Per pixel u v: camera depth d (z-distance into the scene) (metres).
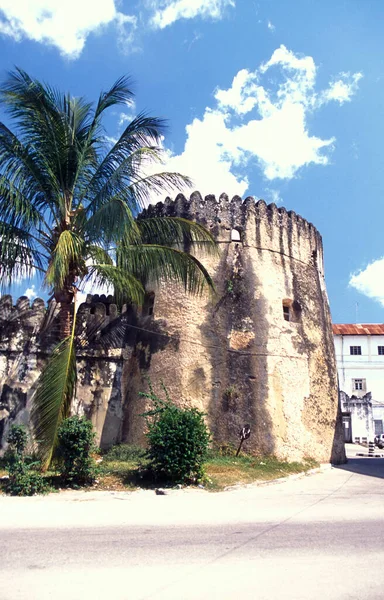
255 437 16.02
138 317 18.30
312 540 7.24
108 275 13.78
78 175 14.09
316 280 20.12
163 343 17.17
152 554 6.48
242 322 17.22
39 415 12.45
